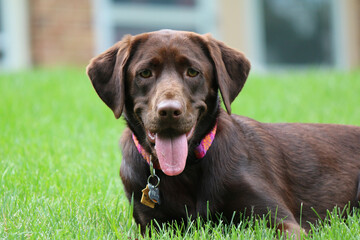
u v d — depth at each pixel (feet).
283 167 19.43
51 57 69.87
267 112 36.42
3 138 28.91
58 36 69.97
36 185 21.22
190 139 17.19
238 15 77.00
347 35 81.71
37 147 27.37
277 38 78.84
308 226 19.22
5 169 22.72
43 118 34.60
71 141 29.07
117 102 17.75
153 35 18.06
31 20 69.15
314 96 42.19
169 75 17.17
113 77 18.06
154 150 17.20
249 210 17.34
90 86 45.37
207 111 17.81
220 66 17.71
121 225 18.15
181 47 17.53
